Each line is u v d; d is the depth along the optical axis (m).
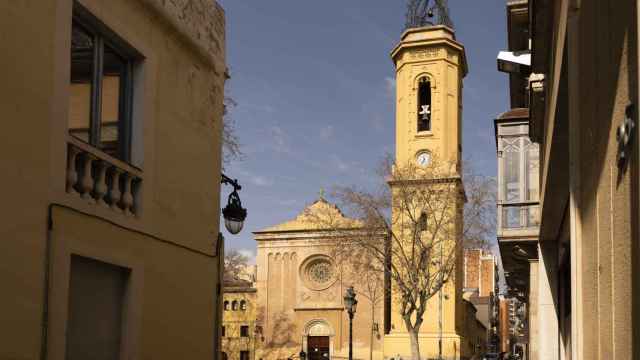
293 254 68.31
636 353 4.06
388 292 57.81
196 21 10.80
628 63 4.12
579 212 7.40
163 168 9.66
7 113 6.43
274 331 67.56
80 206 7.57
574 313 7.61
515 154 22.19
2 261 6.30
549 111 11.56
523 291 33.41
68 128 7.52
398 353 58.34
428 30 62.31
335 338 65.94
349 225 49.78
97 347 8.16
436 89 61.69
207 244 11.16
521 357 67.75
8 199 6.41
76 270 7.80
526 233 21.70
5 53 6.43
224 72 12.06
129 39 8.75
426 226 47.22
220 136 11.86
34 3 6.85
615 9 4.56
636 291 3.99
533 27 10.37
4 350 6.29
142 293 8.95
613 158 4.86
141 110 9.12
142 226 8.98
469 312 70.00
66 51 7.36
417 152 61.06
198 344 10.72
